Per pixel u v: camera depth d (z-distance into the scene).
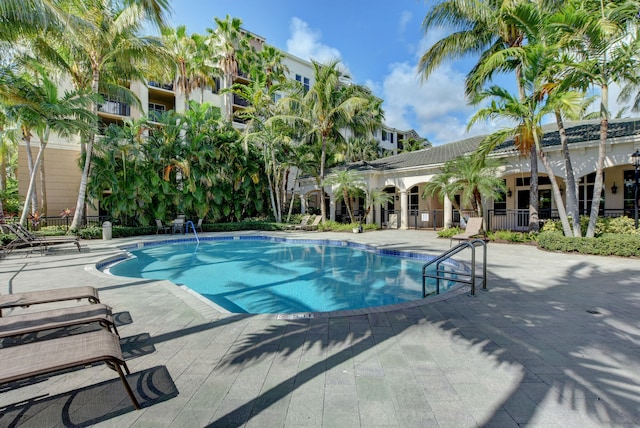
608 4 8.30
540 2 9.73
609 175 13.21
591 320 3.91
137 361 2.96
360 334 3.55
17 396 2.42
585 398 2.32
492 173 12.67
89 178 15.55
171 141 17.33
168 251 12.32
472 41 12.48
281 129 20.09
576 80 8.41
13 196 15.76
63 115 12.05
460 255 9.14
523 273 6.63
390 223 20.20
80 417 2.17
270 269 9.02
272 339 3.43
